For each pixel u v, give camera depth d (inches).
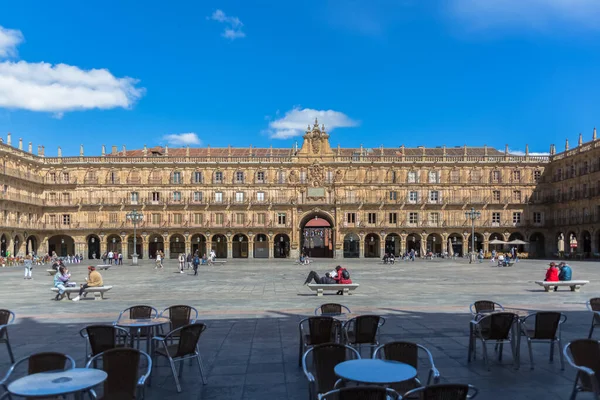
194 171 4266.7
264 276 2027.6
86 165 4212.6
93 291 1186.0
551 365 565.0
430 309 957.2
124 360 407.2
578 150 3816.4
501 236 4254.4
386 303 1065.5
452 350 627.8
